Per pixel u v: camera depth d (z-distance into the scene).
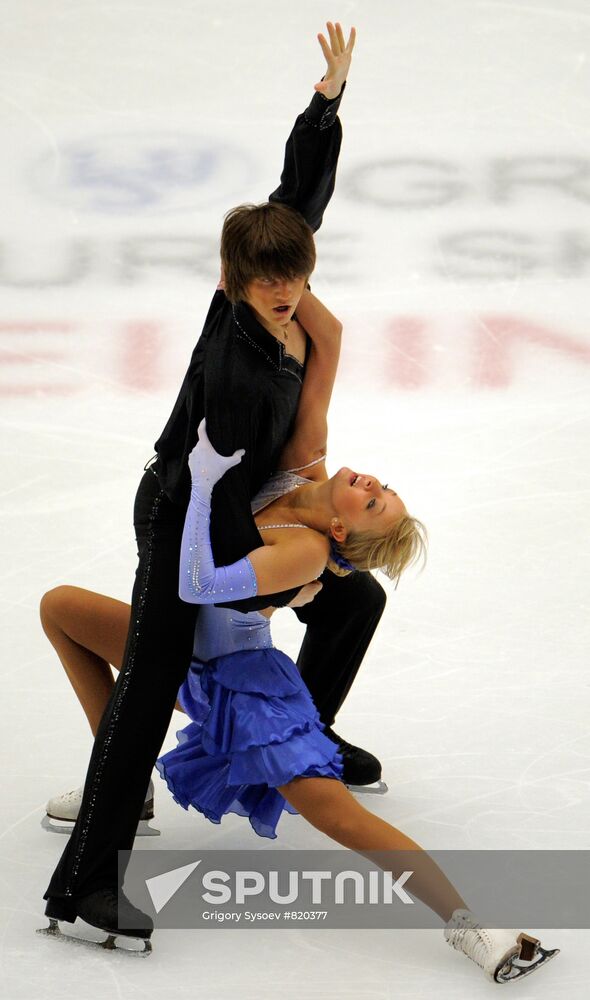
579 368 22.95
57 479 19.88
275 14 34.50
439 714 14.66
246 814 12.08
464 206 27.83
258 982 10.76
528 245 26.58
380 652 15.87
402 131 30.31
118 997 10.54
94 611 12.34
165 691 11.27
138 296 25.16
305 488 11.45
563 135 30.16
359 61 32.72
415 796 13.31
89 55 33.16
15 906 11.69
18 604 16.77
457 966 11.02
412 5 34.69
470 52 33.06
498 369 22.94
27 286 25.45
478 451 20.58
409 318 24.27
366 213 27.56
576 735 14.25
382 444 20.80
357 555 11.28
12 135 30.34
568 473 19.92
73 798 12.63
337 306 24.53
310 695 12.03
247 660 11.55
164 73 32.47
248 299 10.70
